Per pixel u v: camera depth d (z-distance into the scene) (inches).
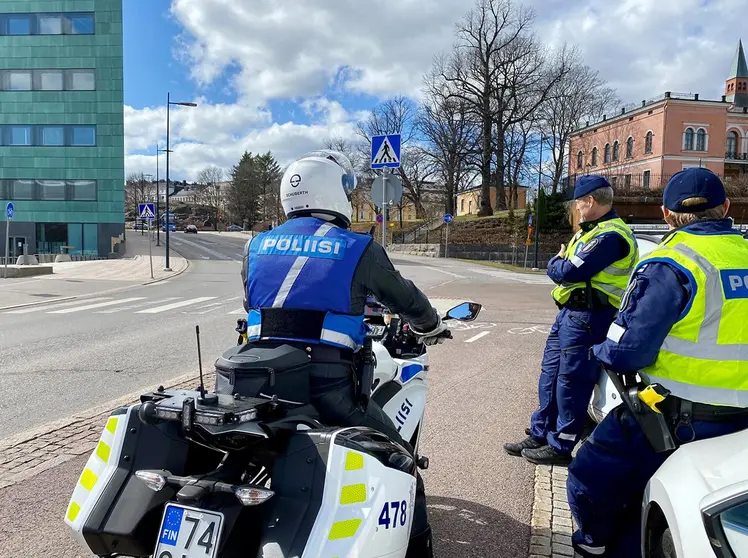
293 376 92.7
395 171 2443.4
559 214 1749.5
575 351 173.0
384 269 103.7
